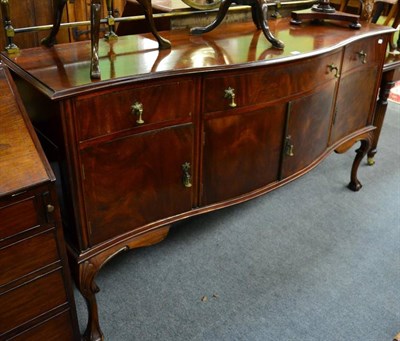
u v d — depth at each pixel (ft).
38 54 4.02
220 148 4.33
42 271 3.09
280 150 4.91
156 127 3.77
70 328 3.53
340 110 5.65
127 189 3.84
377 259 5.42
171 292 4.81
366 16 6.15
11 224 2.76
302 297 4.80
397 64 6.55
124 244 4.02
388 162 7.80
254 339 4.27
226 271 5.14
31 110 3.76
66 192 3.61
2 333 3.11
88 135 3.37
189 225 5.90
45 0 6.22
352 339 4.31
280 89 4.47
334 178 7.24
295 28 5.56
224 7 4.89
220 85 3.99
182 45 4.52
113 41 4.56
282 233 5.84
